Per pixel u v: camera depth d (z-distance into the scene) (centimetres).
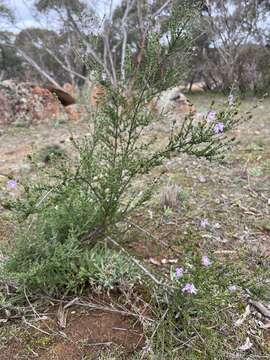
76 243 188
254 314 178
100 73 185
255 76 1099
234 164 388
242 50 1168
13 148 481
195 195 309
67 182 192
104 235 201
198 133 177
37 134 566
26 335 160
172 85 187
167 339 156
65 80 1778
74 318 169
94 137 195
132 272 185
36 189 186
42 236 190
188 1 178
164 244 212
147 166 185
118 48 1157
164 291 173
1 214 262
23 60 2039
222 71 1183
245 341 164
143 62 201
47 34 1614
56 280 178
